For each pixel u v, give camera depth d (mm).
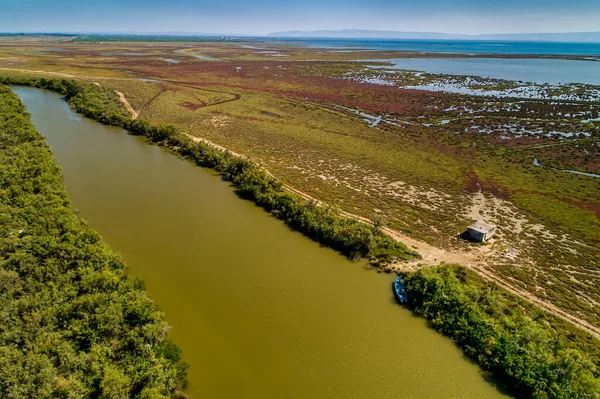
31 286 25484
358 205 44562
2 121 59750
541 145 67562
